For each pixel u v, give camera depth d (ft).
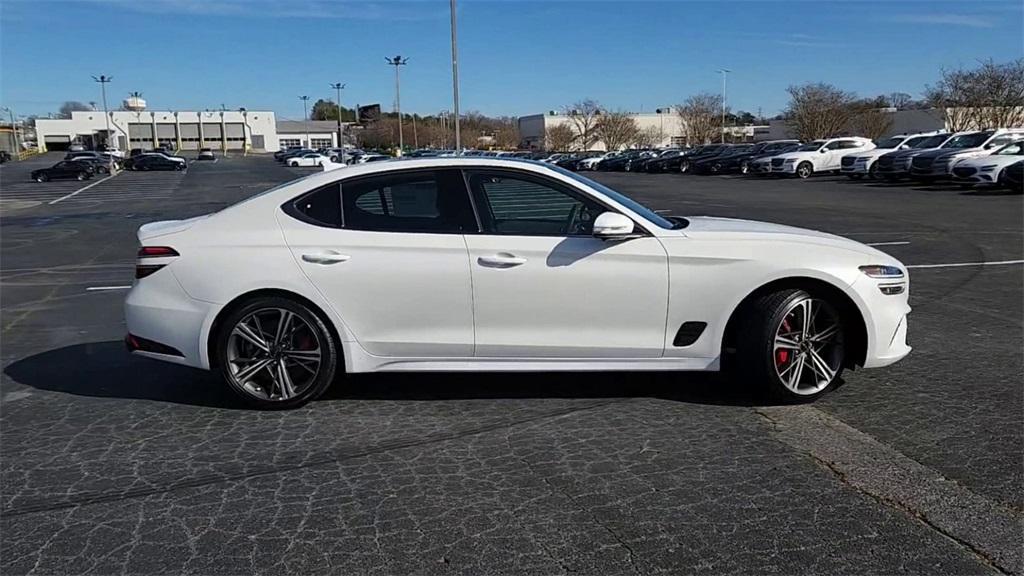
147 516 11.41
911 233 44.09
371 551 10.33
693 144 276.62
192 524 11.15
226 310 15.37
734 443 13.69
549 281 15.02
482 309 15.14
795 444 13.61
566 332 15.25
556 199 15.47
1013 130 87.76
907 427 14.32
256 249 15.19
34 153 327.47
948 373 17.57
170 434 14.66
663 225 15.72
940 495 11.60
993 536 10.42
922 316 23.36
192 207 89.51
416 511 11.40
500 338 15.24
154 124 404.98
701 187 102.63
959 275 30.42
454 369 15.49
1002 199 66.44
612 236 14.67
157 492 12.20
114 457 13.61
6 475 12.92
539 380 17.51
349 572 9.86
